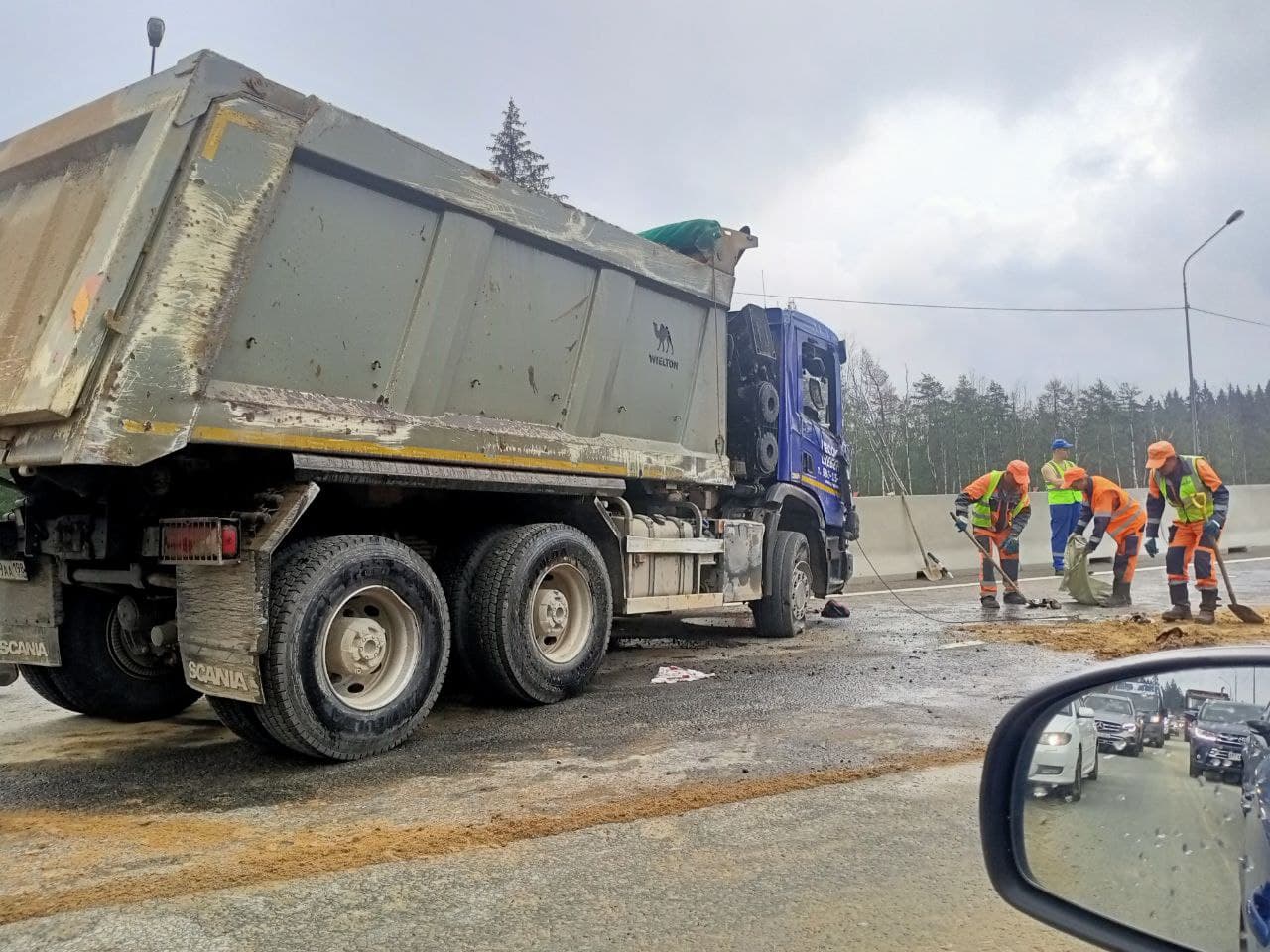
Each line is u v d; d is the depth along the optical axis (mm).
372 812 3445
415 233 4750
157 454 3646
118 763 4195
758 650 7285
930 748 4277
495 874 2861
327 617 4070
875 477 40500
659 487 6816
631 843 3123
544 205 5500
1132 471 56344
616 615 6191
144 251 3668
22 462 3777
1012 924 2551
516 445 5320
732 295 7422
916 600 10773
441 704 5391
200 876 2805
